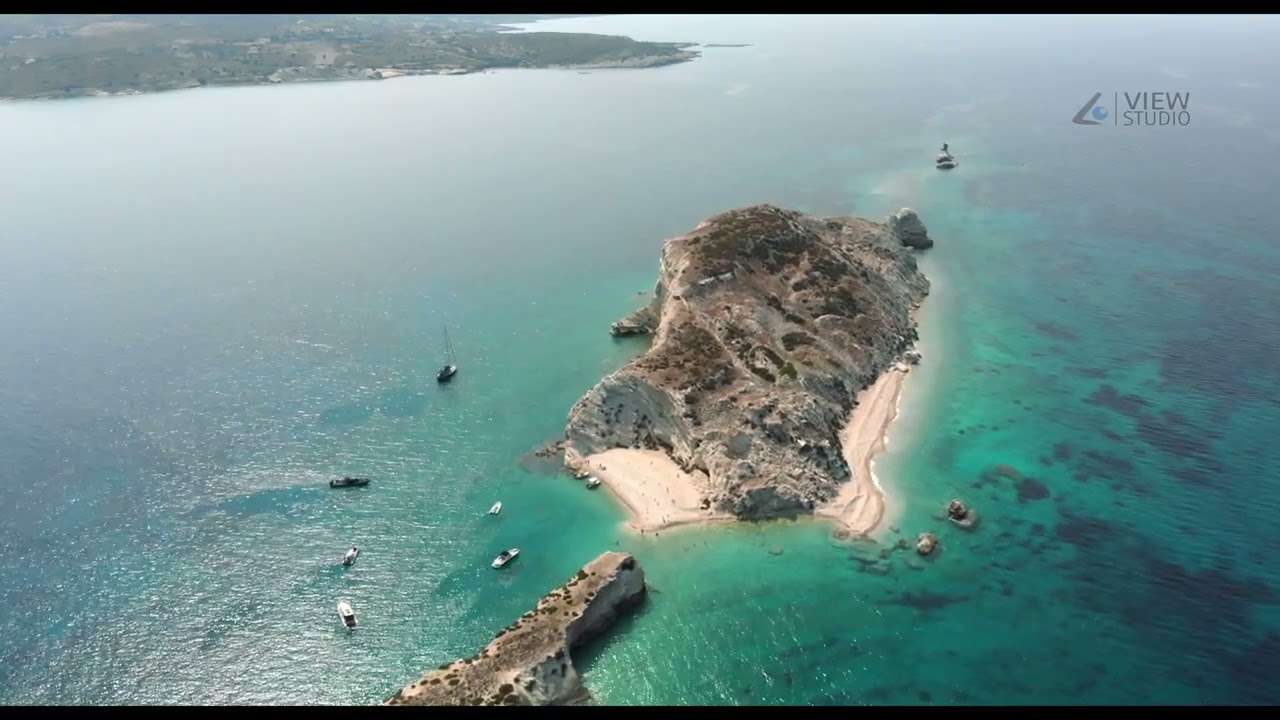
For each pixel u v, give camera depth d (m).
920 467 99.00
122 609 82.88
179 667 76.50
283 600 83.69
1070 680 70.00
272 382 124.75
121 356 133.88
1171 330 128.00
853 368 116.19
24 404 120.00
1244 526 85.88
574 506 95.81
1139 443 100.81
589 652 76.38
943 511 91.31
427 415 115.06
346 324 144.12
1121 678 69.81
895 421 108.75
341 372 127.50
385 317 146.62
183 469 104.50
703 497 94.44
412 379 125.06
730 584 83.00
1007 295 144.88
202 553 90.12
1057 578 80.94
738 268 125.19
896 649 74.31
